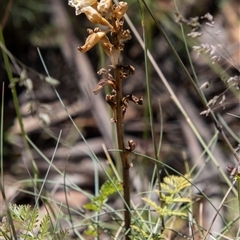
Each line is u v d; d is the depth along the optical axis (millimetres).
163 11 7320
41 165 6492
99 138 6871
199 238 2947
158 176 2711
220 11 7648
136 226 2648
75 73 7125
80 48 2293
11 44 7617
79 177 6297
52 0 7699
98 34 2295
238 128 6465
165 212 2590
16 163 6633
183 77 7438
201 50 2758
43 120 3494
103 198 2750
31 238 2361
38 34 7629
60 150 6758
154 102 7184
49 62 7484
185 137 6547
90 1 2275
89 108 7008
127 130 6910
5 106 7359
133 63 7648
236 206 4465
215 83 7262
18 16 7531
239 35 7195
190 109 6934
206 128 6566
